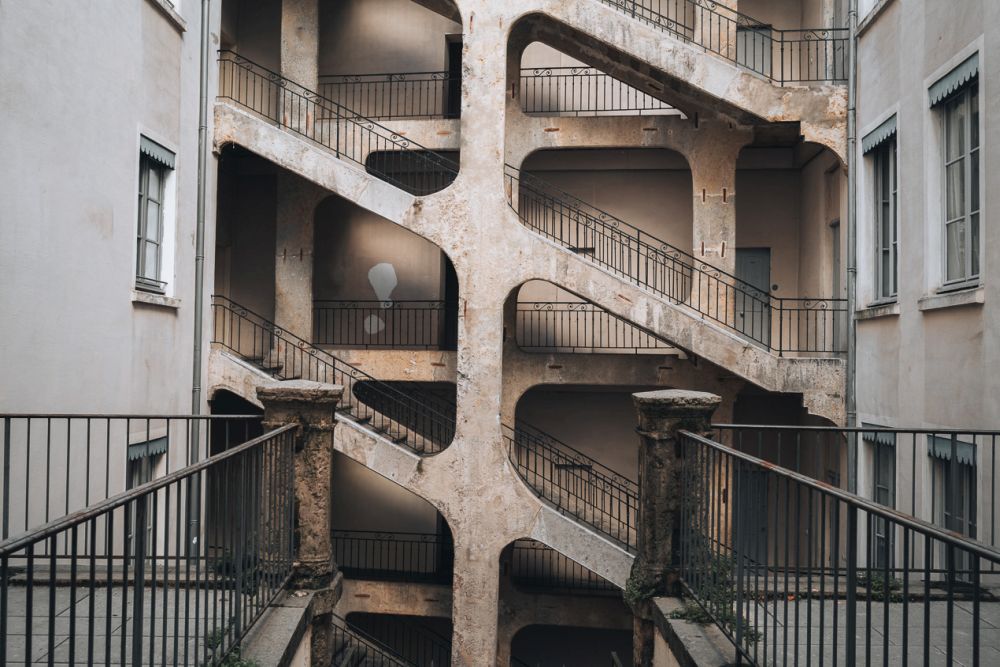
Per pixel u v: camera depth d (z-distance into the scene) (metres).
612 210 16.44
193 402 12.52
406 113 16.61
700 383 14.65
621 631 16.47
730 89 12.34
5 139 7.75
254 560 4.91
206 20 12.80
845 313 12.68
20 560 7.44
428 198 12.94
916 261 9.39
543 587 16.11
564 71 16.61
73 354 8.93
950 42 8.54
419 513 16.88
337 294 17.06
